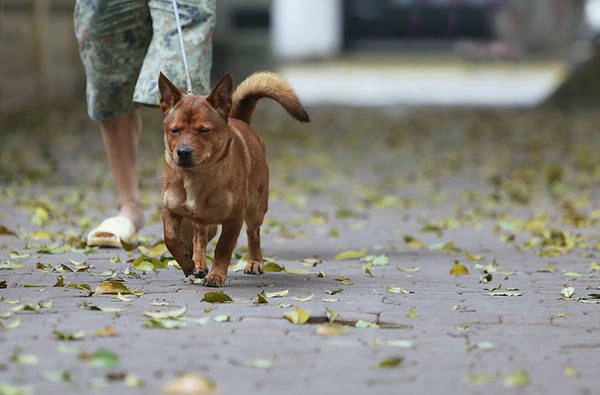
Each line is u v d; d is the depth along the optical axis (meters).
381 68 59.44
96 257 10.78
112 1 10.84
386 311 8.32
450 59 66.69
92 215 14.33
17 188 17.11
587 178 19.73
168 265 10.34
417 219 15.05
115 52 11.09
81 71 38.16
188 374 6.18
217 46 51.62
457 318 8.14
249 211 9.90
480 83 50.09
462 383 6.29
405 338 7.45
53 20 35.09
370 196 17.39
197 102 8.60
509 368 6.66
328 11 64.94
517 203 16.78
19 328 7.40
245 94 10.02
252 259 10.19
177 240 9.16
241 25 54.53
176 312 7.94
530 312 8.40
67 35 36.59
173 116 8.58
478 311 8.42
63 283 9.10
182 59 10.12
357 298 8.88
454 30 68.50
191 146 8.37
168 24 10.22
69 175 19.17
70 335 7.11
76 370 6.34
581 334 7.68
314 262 10.86
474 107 37.75
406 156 24.38
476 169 21.77
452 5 67.75
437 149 25.84
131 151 11.93
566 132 29.41
